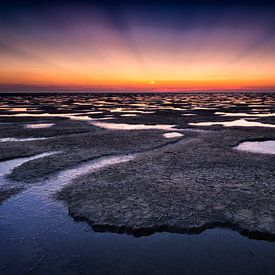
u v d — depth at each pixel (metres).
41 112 38.97
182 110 43.25
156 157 11.98
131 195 7.54
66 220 6.27
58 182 8.83
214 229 5.79
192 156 12.12
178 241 5.41
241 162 11.03
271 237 5.45
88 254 4.99
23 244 5.30
